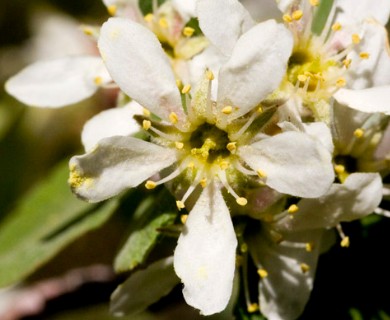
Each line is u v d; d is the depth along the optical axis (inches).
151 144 3.5
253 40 3.4
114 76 3.4
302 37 3.7
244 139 3.5
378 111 3.5
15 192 4.9
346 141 3.7
